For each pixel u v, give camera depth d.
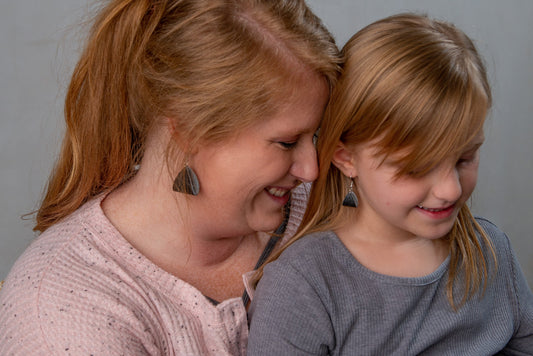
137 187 1.13
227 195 1.04
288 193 1.12
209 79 0.98
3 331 1.03
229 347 1.10
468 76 1.01
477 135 1.02
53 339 0.98
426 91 1.00
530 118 2.67
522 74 2.62
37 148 2.12
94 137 1.12
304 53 0.99
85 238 1.09
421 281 1.13
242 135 0.99
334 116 1.08
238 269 1.21
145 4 1.03
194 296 1.09
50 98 2.09
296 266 1.12
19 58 2.08
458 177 1.04
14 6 2.05
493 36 2.56
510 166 2.71
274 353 1.09
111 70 1.07
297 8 1.05
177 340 1.06
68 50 1.76
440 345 1.16
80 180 1.16
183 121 1.01
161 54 1.01
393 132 1.01
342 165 1.12
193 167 1.04
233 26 0.98
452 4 2.50
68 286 1.02
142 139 1.12
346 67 1.07
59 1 2.05
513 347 1.25
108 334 0.98
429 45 1.03
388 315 1.12
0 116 2.11
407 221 1.06
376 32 1.07
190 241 1.12
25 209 2.17
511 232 2.77
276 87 0.97
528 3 2.56
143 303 1.05
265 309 1.11
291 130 1.00
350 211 1.17
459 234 1.19
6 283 1.09
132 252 1.09
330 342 1.11
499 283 1.22
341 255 1.14
